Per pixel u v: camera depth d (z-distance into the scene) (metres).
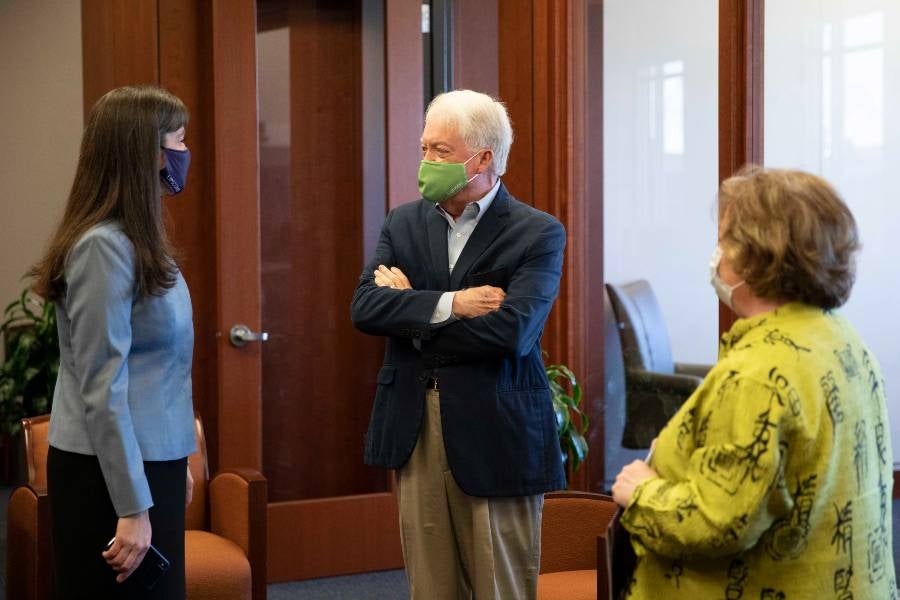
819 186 1.58
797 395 1.49
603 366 4.01
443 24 4.16
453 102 2.39
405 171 4.07
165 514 2.08
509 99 4.21
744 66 3.38
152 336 2.05
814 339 1.55
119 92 2.09
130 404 2.02
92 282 1.96
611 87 3.91
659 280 3.77
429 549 2.37
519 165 4.21
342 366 4.14
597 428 4.04
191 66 3.87
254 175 3.84
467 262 2.41
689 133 3.60
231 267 3.83
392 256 2.54
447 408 2.32
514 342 2.29
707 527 1.50
